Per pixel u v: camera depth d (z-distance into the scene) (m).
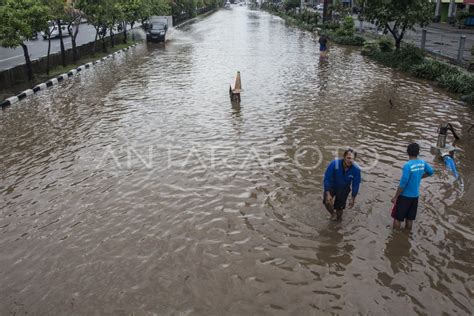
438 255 5.90
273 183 8.08
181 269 5.63
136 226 6.68
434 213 6.98
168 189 7.89
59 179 8.45
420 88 16.47
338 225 6.62
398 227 6.53
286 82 17.41
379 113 12.86
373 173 8.55
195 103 14.09
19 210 7.27
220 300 5.05
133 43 31.67
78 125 11.97
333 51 27.59
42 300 5.12
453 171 8.37
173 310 4.89
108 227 6.68
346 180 6.36
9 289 5.33
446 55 21.72
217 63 22.39
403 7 21.75
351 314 4.83
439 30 36.97
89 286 5.34
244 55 25.41
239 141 10.40
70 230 6.62
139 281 5.41
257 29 45.34
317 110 13.13
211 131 11.18
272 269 5.62
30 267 5.76
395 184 8.05
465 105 13.87
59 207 7.34
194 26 50.06
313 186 7.94
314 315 4.81
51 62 20.50
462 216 6.89
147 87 16.80
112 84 17.52
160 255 5.94
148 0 36.81
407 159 9.29
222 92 15.66
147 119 12.40
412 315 4.81
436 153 9.57
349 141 10.39
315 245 6.13
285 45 30.67
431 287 5.28
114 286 5.33
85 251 6.07
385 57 22.52
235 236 6.38
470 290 5.22
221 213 7.02
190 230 6.55
